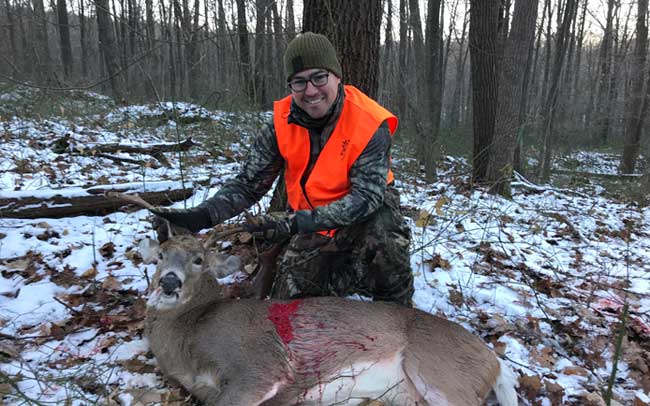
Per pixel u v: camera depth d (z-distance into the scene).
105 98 11.75
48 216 5.27
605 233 7.48
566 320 4.22
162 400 2.90
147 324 3.15
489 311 4.30
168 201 5.93
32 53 12.97
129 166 7.51
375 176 3.33
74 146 7.77
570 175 13.09
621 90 30.89
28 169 6.65
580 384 3.39
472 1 10.58
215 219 3.51
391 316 3.11
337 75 3.32
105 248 4.76
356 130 3.35
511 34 9.29
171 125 10.12
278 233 3.16
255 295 4.05
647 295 4.95
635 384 3.43
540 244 6.37
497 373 3.10
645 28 19.22
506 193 9.35
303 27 5.10
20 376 2.78
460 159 13.16
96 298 3.97
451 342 3.05
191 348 2.96
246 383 2.77
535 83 25.75
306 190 3.52
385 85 11.86
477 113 10.70
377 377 3.00
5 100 9.18
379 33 5.08
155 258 3.18
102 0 17.03
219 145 8.57
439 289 4.55
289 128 3.52
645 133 18.55
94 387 2.96
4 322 3.56
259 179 3.71
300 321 2.97
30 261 4.42
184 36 7.54
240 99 8.88
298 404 2.93
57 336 3.44
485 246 5.74
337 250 3.72
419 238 5.54
